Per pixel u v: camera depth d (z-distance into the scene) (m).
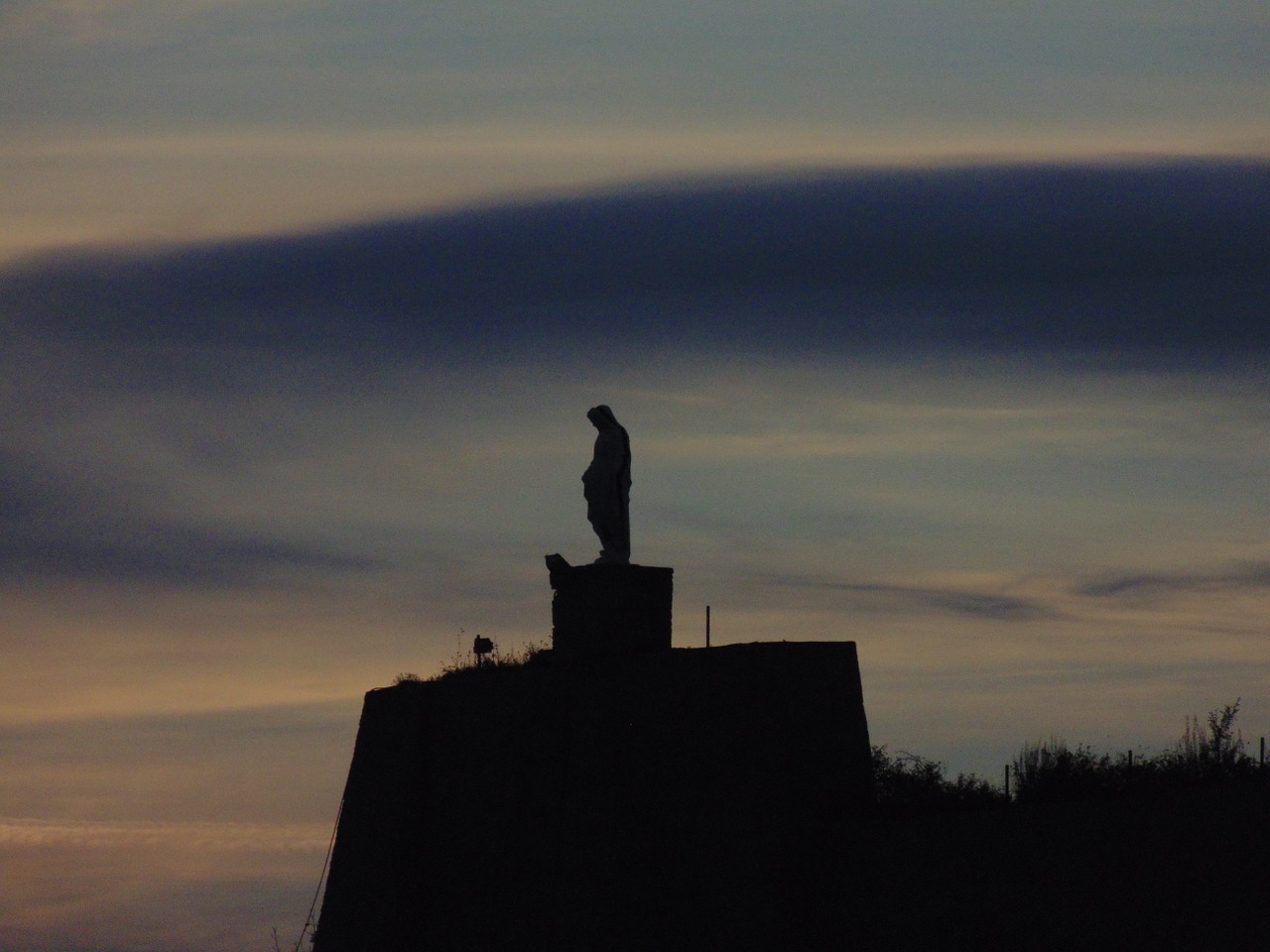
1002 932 76.69
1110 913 73.81
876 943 80.75
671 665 89.69
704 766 87.38
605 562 95.88
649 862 88.62
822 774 85.38
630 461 97.38
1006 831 77.38
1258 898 70.00
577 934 91.00
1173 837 72.69
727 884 85.06
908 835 80.56
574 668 94.56
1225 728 82.88
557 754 95.00
